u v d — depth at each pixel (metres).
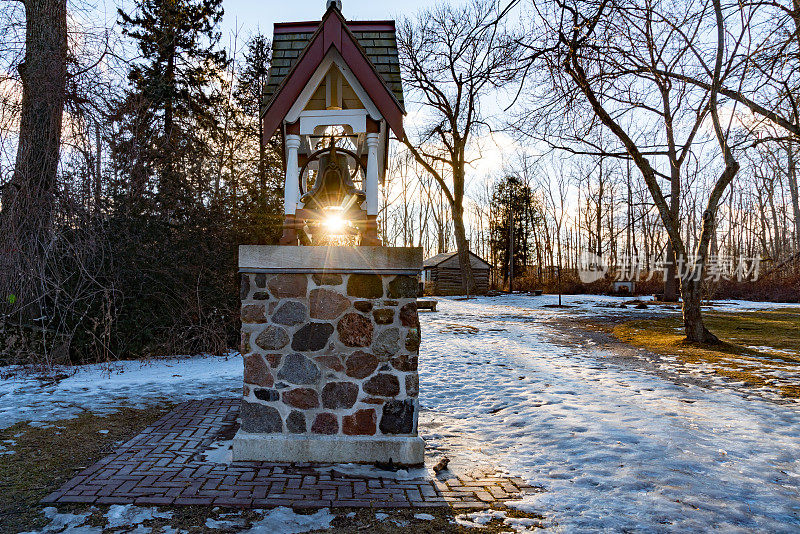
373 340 4.14
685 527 3.02
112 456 4.11
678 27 8.56
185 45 15.68
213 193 10.46
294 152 4.55
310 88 4.43
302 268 4.11
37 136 7.80
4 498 3.31
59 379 7.30
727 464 4.09
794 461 4.19
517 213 45.03
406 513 3.21
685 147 11.44
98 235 8.21
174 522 3.01
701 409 5.85
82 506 3.20
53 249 7.78
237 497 3.36
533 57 7.78
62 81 7.85
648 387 7.07
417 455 4.07
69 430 4.83
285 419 4.10
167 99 12.30
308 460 4.06
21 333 8.16
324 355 4.12
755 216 43.66
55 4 8.02
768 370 8.34
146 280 9.26
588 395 6.57
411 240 54.47
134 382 7.24
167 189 9.73
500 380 7.56
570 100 8.67
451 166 32.00
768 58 7.46
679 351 10.47
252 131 14.95
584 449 4.43
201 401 6.08
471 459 4.25
